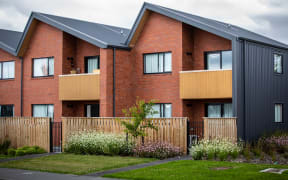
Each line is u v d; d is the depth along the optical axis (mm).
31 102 27734
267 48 23172
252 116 21344
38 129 21422
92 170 14539
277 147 19312
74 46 26688
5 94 29406
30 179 13000
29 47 27797
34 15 26672
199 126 22234
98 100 25531
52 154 19781
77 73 26484
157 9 23312
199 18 25297
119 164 15656
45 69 27047
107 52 23516
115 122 20000
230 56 22281
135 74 24781
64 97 25203
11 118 22719
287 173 12641
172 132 18734
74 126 20969
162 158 17219
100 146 18812
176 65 23047
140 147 18094
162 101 23672
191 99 23406
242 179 11766
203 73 21453
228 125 19422
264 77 22719
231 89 20500
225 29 22844
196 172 13055
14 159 18328
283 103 24594
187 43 23234
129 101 24672
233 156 16672
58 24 25578
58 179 12906
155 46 23969
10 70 29156
